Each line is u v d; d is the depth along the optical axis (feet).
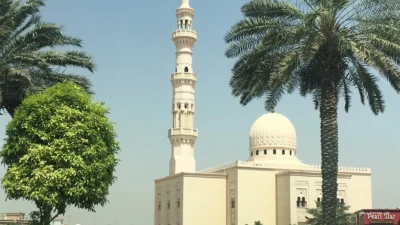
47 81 152.15
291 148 357.61
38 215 137.49
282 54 128.06
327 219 124.47
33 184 129.49
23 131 135.13
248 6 129.18
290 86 142.00
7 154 135.54
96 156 136.26
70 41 148.77
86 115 137.18
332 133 127.54
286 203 314.35
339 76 128.26
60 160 131.03
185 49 371.56
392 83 126.52
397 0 120.67
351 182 332.39
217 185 333.62
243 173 322.75
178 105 366.84
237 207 317.83
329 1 117.50
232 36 130.82
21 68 139.64
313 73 135.03
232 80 141.08
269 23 126.72
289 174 313.94
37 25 142.20
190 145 362.94
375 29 120.67
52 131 132.87
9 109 152.15
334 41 122.72
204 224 326.24
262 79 132.05
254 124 368.48
